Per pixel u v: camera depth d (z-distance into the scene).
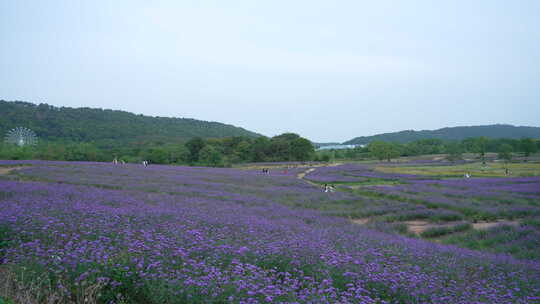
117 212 11.07
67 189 18.67
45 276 5.66
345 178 49.12
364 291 6.05
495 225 17.78
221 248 7.55
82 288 5.37
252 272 6.06
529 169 65.88
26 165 42.94
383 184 42.84
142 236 7.96
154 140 121.06
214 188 28.34
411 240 12.74
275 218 16.11
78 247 6.70
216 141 109.44
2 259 6.75
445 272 7.69
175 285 5.37
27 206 10.99
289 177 45.31
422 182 43.72
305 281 6.33
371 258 8.23
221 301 5.11
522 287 7.13
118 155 81.00
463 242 15.29
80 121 120.94
